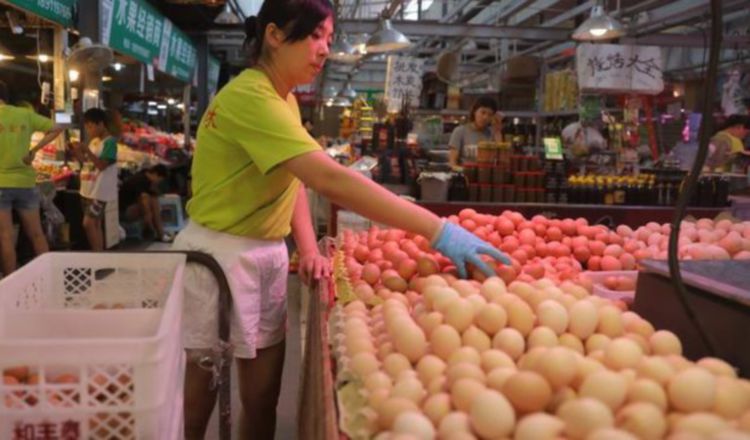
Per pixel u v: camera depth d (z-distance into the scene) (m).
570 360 0.94
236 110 1.69
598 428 0.80
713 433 0.80
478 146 3.70
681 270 1.32
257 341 2.08
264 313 2.07
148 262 1.51
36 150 4.82
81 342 0.92
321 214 5.22
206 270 1.85
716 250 2.12
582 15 7.58
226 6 9.18
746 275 1.28
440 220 1.60
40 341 0.92
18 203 4.79
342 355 1.23
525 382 0.90
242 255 1.88
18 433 0.93
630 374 0.97
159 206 7.38
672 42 7.29
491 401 0.88
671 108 8.77
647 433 0.82
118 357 0.94
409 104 6.73
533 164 3.64
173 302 1.15
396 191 4.05
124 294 1.51
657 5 6.24
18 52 5.81
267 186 1.86
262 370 2.16
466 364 1.04
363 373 1.13
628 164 5.45
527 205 3.48
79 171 6.27
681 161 5.91
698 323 1.11
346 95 17.09
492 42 11.30
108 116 5.98
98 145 5.85
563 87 6.41
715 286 1.19
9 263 4.73
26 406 0.93
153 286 1.51
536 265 1.80
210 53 12.89
